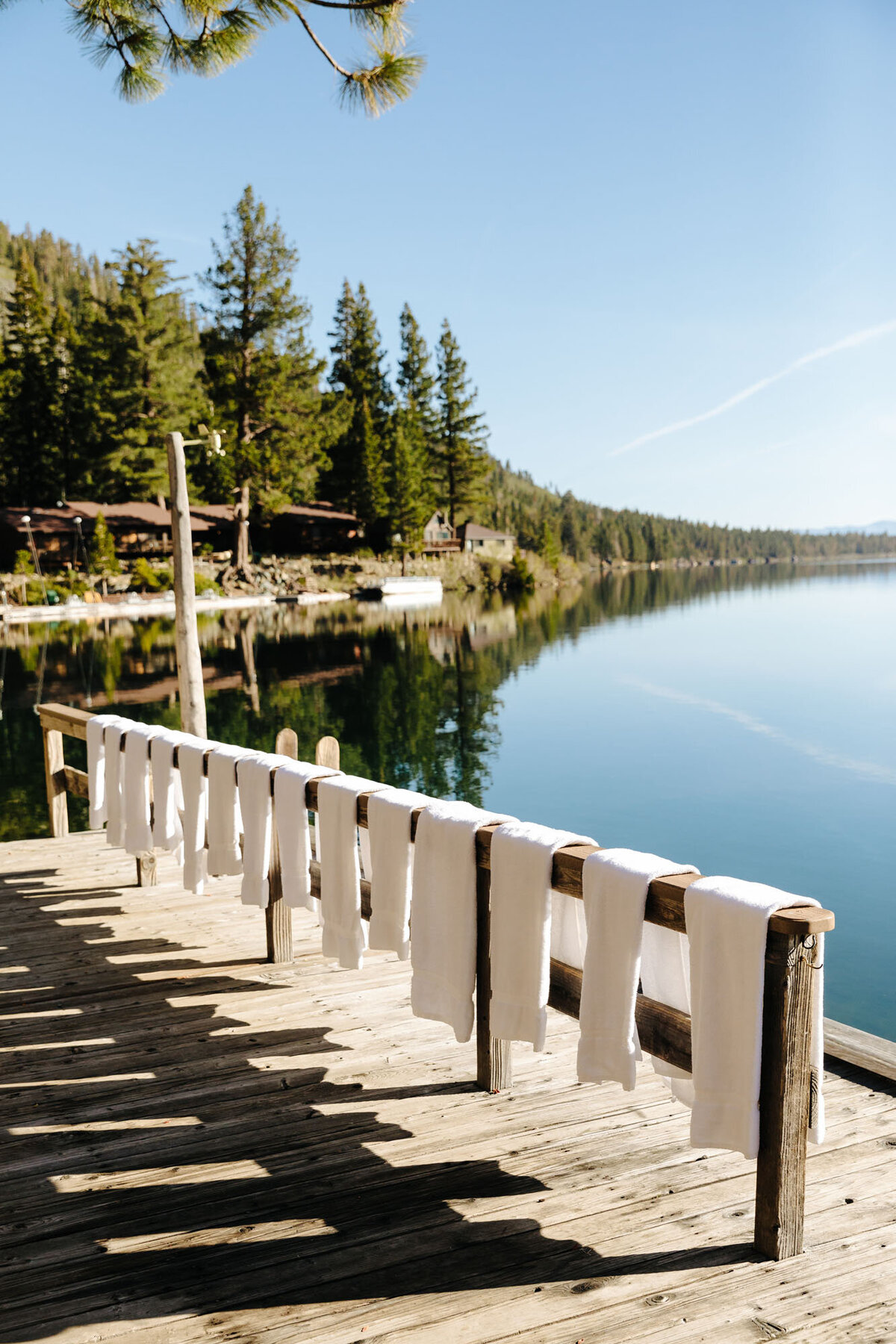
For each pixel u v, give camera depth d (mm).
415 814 2723
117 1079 2916
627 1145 2459
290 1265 1993
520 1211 2164
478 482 70688
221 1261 2014
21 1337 1790
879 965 6043
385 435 63156
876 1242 2000
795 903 1829
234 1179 2342
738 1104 1876
